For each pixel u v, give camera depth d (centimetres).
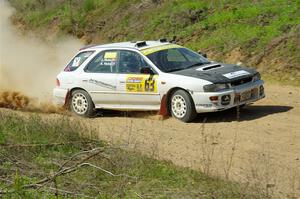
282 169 1298
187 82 1766
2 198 1142
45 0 5088
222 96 1738
